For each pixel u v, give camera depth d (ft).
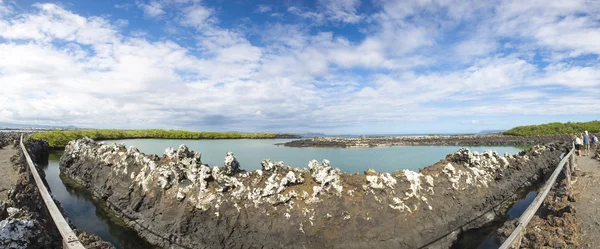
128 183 73.87
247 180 58.80
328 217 52.03
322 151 183.42
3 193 57.47
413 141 239.91
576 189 59.98
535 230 37.60
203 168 59.98
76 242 28.17
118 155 86.84
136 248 56.95
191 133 315.37
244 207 54.65
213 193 56.49
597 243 36.50
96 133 251.60
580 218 44.50
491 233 61.87
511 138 251.60
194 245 53.88
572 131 283.38
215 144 237.66
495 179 78.23
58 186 98.07
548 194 54.29
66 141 203.62
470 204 65.31
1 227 32.58
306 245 50.08
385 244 51.03
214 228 53.36
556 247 33.76
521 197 81.71
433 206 58.44
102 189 83.97
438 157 152.46
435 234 55.67
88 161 103.09
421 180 61.62
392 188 56.59
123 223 67.15
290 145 224.33
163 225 58.18
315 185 56.29
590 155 107.65
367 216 52.54
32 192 51.47
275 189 55.57
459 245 57.57
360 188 55.83
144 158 74.74
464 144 229.25
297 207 53.31
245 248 51.39
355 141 239.71
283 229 51.37
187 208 55.93
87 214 73.10
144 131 295.69
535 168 100.37
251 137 359.05
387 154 166.30
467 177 69.46
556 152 122.72
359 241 50.57
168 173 62.64
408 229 53.42
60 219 33.96
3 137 177.47
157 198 62.39
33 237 34.58
